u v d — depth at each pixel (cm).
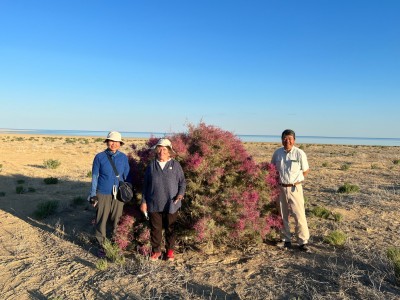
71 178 1349
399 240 655
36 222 775
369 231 714
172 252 566
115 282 485
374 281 477
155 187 539
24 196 1009
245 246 621
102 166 581
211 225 554
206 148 593
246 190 596
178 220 607
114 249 570
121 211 598
